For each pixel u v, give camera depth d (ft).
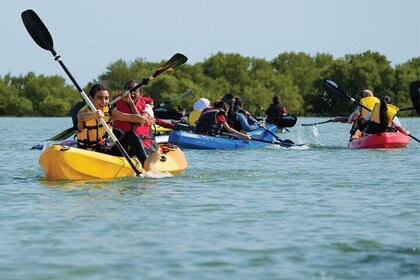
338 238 43.62
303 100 536.83
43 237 43.55
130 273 36.63
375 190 62.54
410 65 507.30
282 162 89.30
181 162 77.82
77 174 67.41
